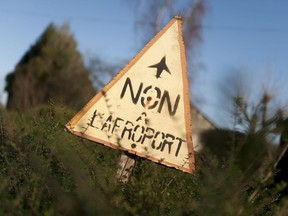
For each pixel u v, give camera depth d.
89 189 3.75
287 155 7.03
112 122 4.81
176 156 4.80
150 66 4.97
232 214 3.73
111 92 4.86
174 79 4.97
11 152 5.04
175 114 4.89
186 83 4.96
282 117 5.13
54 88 32.53
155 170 4.87
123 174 4.76
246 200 4.39
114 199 3.91
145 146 4.80
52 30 36.28
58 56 34.53
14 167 4.50
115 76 4.89
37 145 4.92
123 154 4.88
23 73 32.81
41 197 4.11
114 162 5.59
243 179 4.49
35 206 3.93
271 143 4.95
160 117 4.88
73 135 5.18
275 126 5.01
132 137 4.81
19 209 3.83
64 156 4.36
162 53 5.01
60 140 4.68
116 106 4.84
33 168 4.41
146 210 4.11
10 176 4.30
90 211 3.52
